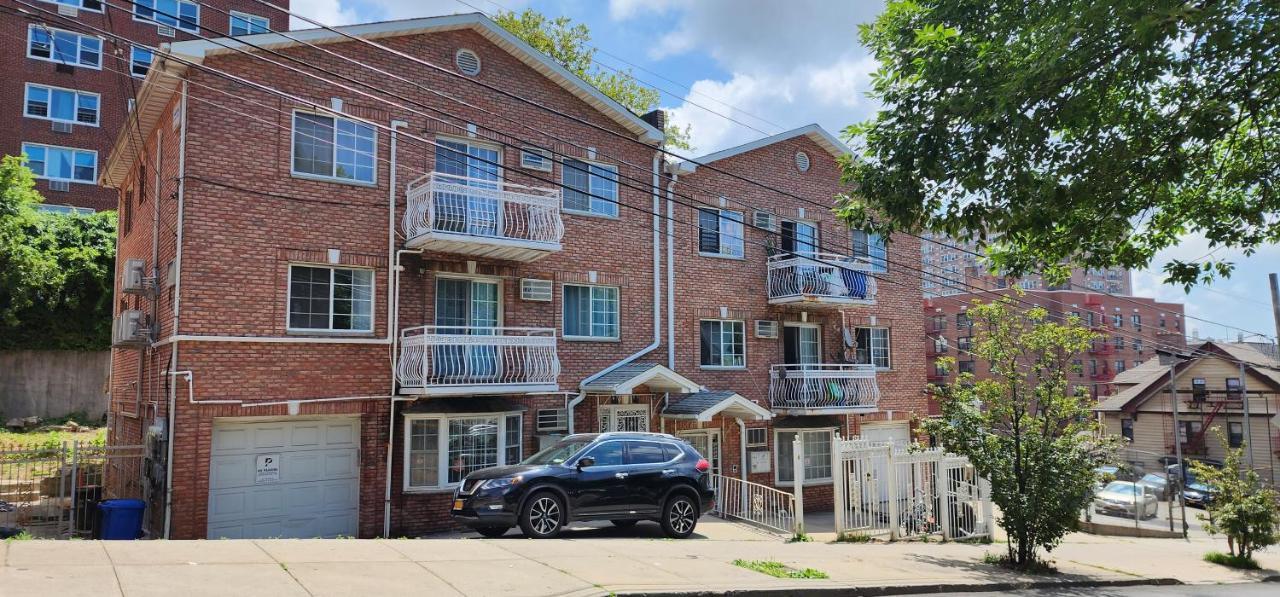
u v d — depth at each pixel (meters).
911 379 25.38
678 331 20.53
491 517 12.95
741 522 17.50
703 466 15.10
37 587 7.14
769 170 22.72
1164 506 32.59
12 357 26.84
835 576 11.10
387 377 16.25
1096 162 9.84
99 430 26.25
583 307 19.17
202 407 14.38
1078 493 13.39
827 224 23.78
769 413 20.12
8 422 25.69
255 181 15.23
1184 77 9.62
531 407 17.98
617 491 13.98
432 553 10.45
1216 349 44.59
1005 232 11.58
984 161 9.87
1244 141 11.73
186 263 14.46
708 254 21.33
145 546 9.41
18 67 35.69
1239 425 43.03
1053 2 9.56
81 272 27.94
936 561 13.52
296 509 15.36
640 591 8.95
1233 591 13.19
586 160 19.38
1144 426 46.41
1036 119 9.70
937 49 10.53
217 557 9.09
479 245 16.47
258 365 14.96
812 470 22.67
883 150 10.99
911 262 25.91
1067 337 13.64
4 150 35.12
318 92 16.05
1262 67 9.23
